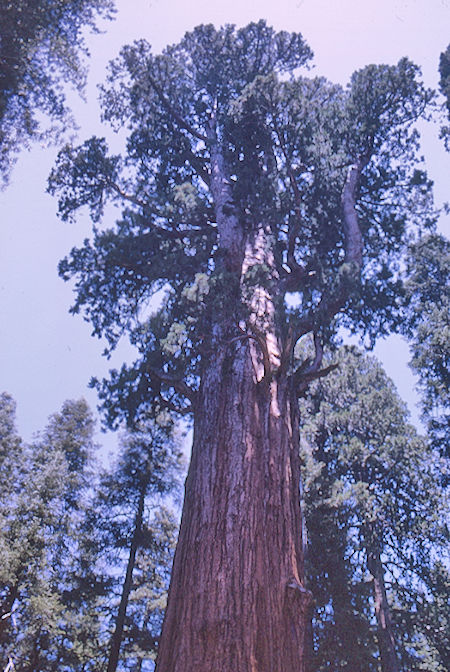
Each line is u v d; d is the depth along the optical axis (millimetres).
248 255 14305
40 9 12195
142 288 16344
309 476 19703
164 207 15992
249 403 10805
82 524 21328
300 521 9859
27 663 18516
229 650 7629
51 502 21453
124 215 16328
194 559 8750
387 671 18547
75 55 13219
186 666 7617
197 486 9750
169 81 20922
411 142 18750
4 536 19344
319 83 18016
